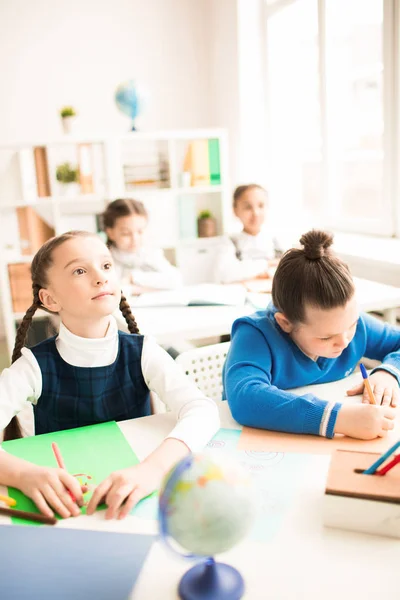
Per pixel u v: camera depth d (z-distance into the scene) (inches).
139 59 153.4
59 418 42.4
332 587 22.5
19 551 25.5
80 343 41.4
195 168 134.9
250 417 37.8
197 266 138.7
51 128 150.9
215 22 151.2
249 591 22.5
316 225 140.5
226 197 138.8
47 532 26.9
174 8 153.5
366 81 127.5
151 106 156.0
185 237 136.8
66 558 24.9
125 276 113.9
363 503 25.7
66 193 129.1
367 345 51.4
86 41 149.4
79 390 42.1
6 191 129.2
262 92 144.6
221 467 21.4
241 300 82.0
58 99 150.1
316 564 24.0
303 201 152.9
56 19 146.8
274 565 23.9
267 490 29.7
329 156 129.9
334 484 26.4
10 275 125.6
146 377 43.1
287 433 36.8
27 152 126.0
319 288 39.5
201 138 135.4
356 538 25.7
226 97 150.9
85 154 127.6
